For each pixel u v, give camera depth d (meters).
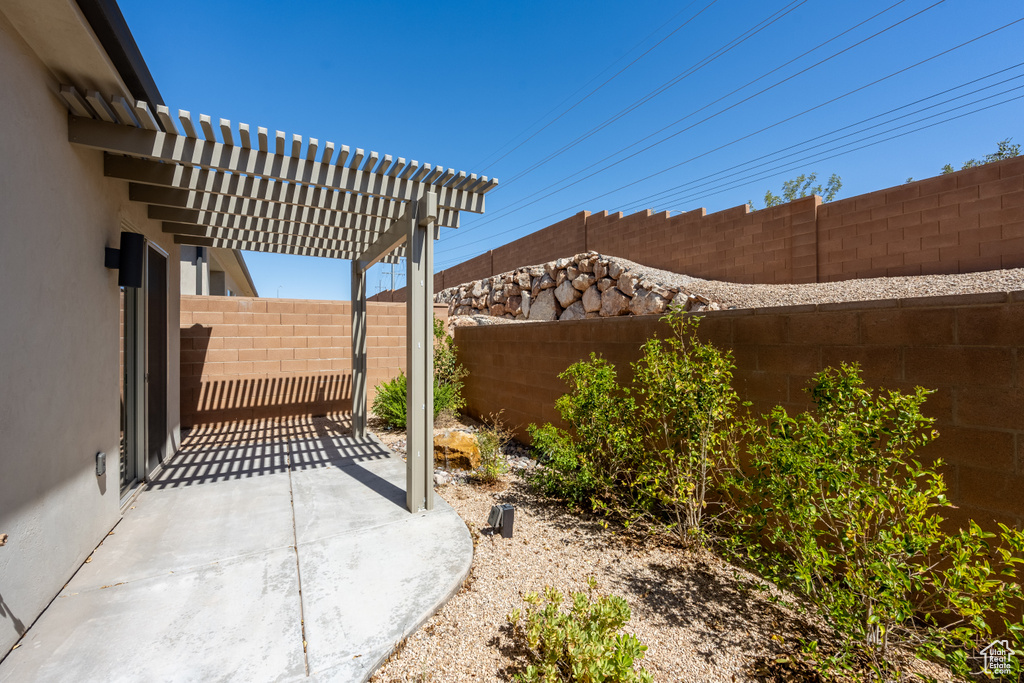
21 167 2.24
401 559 2.99
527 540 3.44
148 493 4.16
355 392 6.40
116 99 2.65
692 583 2.87
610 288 12.41
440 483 4.70
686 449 3.47
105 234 3.39
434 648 2.23
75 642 2.13
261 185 3.83
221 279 15.85
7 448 2.09
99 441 3.16
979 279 7.33
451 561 2.97
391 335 8.95
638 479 3.52
